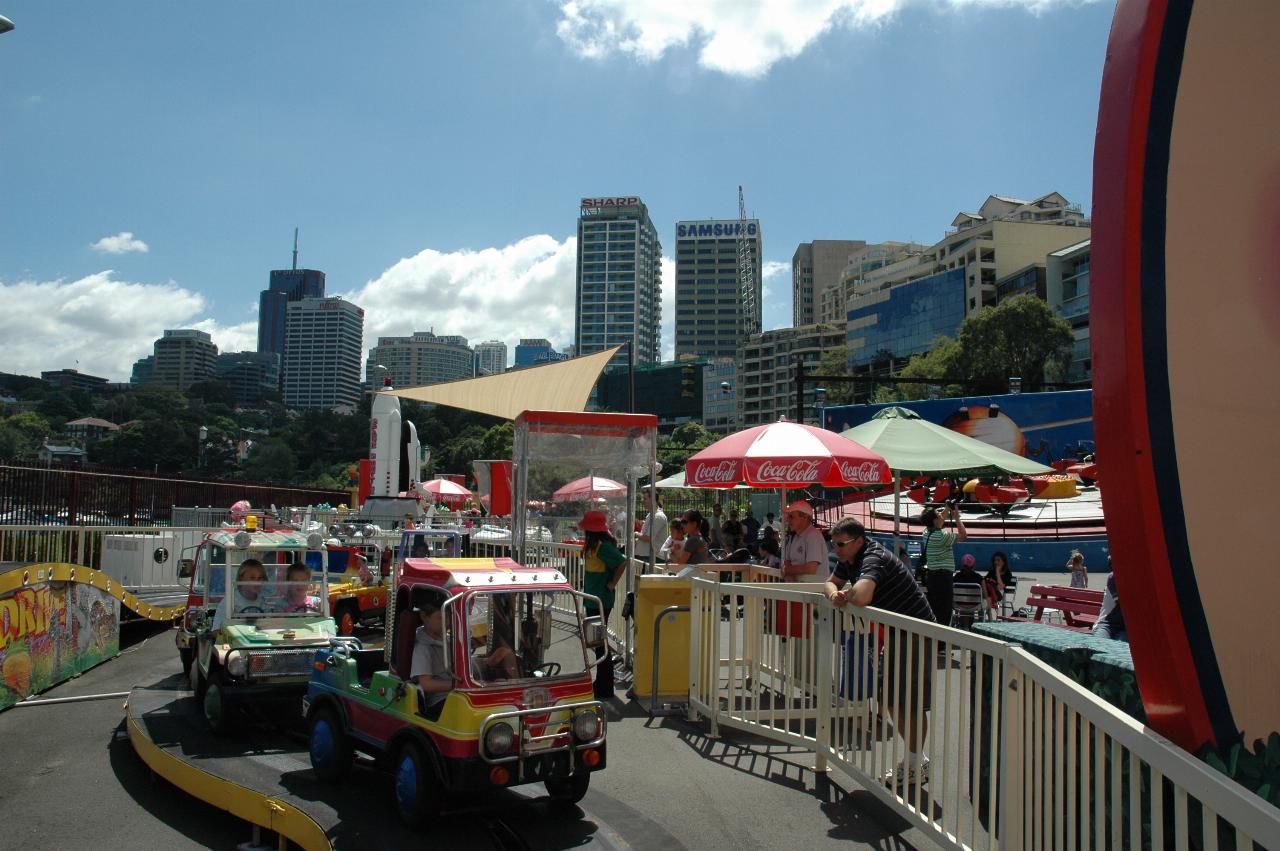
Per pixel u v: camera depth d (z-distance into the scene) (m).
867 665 5.56
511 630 5.61
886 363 118.12
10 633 8.76
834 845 5.00
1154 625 3.17
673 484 19.62
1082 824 3.44
